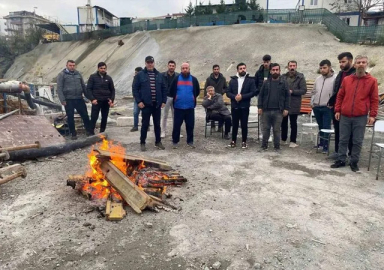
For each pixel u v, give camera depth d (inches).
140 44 1413.6
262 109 279.0
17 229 141.3
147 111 276.5
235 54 1018.1
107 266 115.8
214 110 331.9
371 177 211.5
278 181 203.9
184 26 1475.1
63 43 2098.9
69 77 308.2
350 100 217.9
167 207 162.9
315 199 175.3
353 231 140.9
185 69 283.4
